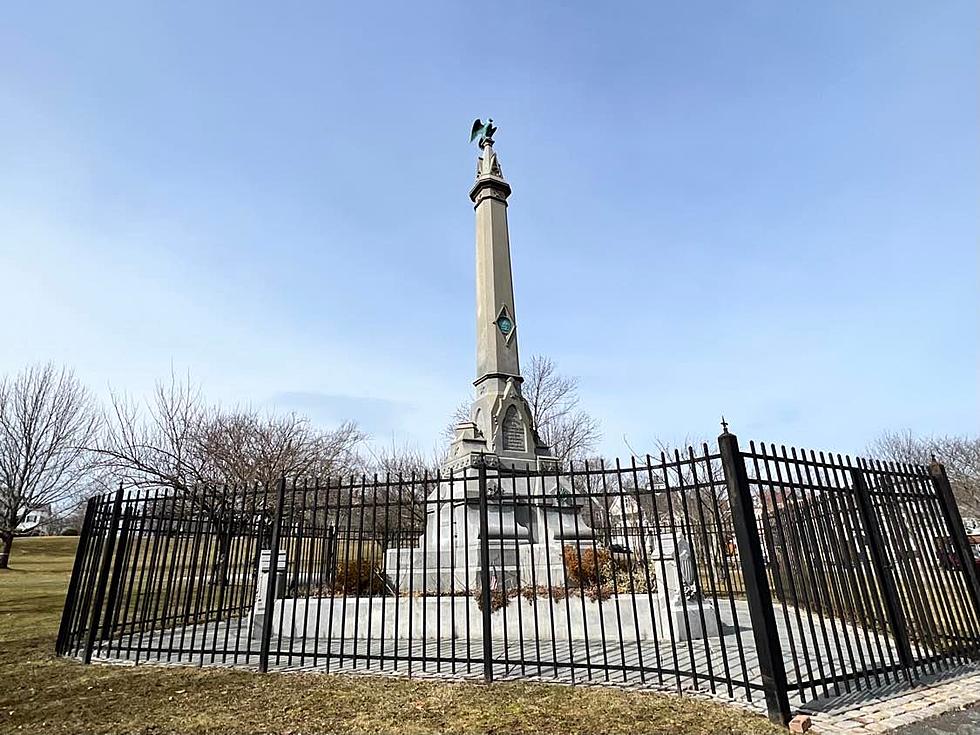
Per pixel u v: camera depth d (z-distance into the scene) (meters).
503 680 6.12
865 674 5.59
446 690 5.75
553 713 4.99
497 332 13.47
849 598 5.91
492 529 10.13
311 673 6.57
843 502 6.20
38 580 21.78
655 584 8.35
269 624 6.88
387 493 7.38
